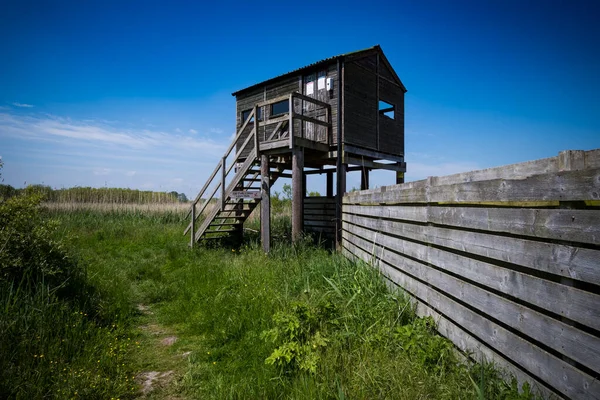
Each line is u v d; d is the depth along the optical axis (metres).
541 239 2.16
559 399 1.91
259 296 5.18
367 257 6.07
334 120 11.12
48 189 18.98
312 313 3.85
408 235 4.17
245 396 3.05
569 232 1.86
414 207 3.98
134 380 3.56
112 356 3.78
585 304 1.73
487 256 2.59
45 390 3.06
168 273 7.82
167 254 9.46
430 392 2.56
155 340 4.60
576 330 1.79
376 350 3.19
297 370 3.21
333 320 3.79
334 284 4.81
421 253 3.78
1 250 4.31
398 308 3.93
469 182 2.84
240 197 9.64
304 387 2.89
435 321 3.47
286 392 3.01
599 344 1.65
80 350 3.77
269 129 13.09
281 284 5.78
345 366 3.08
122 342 4.21
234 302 5.22
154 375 3.68
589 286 1.84
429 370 2.84
